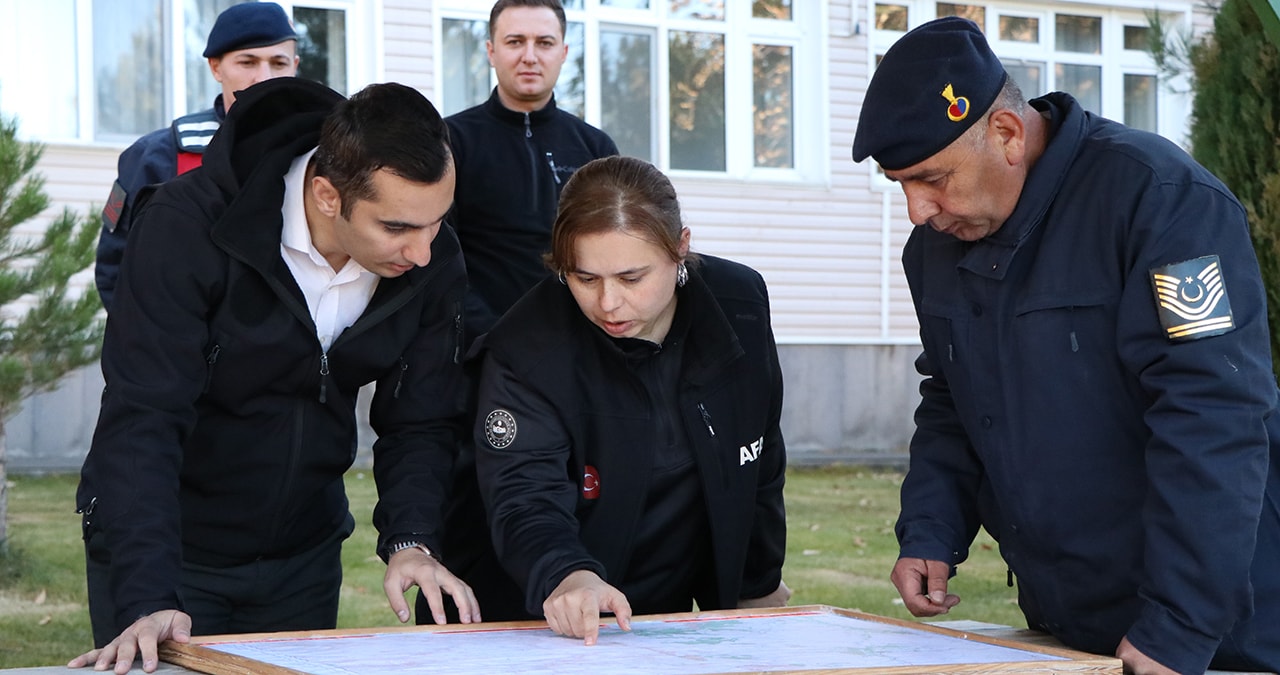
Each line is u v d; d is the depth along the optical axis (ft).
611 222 6.23
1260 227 13.48
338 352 7.22
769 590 8.20
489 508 6.92
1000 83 6.10
